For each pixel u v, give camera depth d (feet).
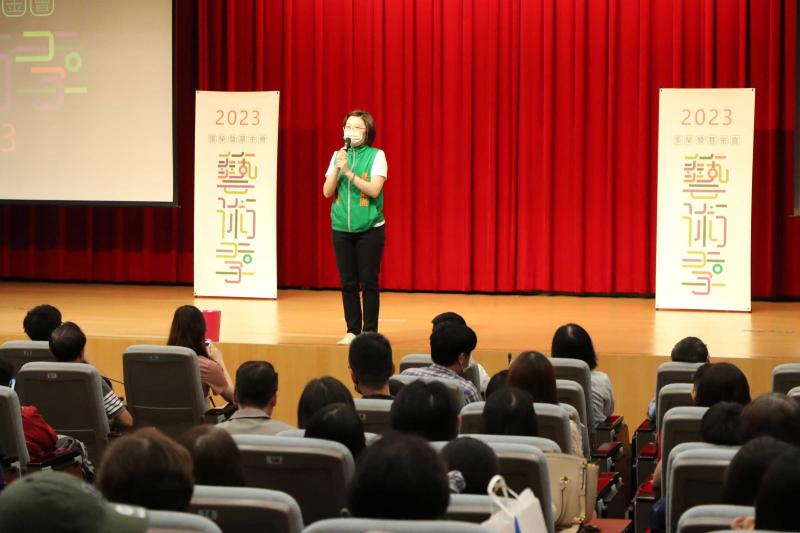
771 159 30.19
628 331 24.22
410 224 32.27
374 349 13.79
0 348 17.06
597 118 31.12
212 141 29.14
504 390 10.98
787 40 30.12
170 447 6.35
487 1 31.35
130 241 34.47
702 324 25.34
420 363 16.67
